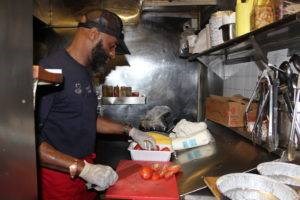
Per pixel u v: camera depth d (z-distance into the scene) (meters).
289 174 1.22
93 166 1.34
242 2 1.46
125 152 2.46
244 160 1.55
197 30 2.61
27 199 0.68
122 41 1.67
